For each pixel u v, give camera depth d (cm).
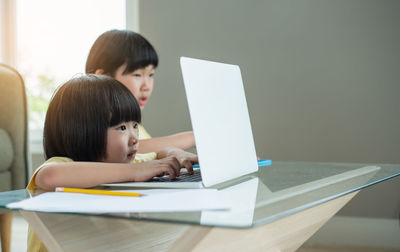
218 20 230
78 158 91
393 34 207
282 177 86
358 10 211
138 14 242
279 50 222
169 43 237
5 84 191
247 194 63
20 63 284
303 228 79
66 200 57
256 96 225
